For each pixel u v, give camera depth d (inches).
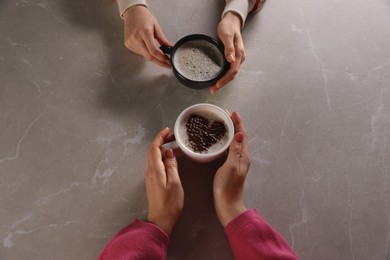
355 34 29.1
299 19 29.2
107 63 27.1
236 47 25.5
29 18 28.1
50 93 26.2
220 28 26.1
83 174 24.6
